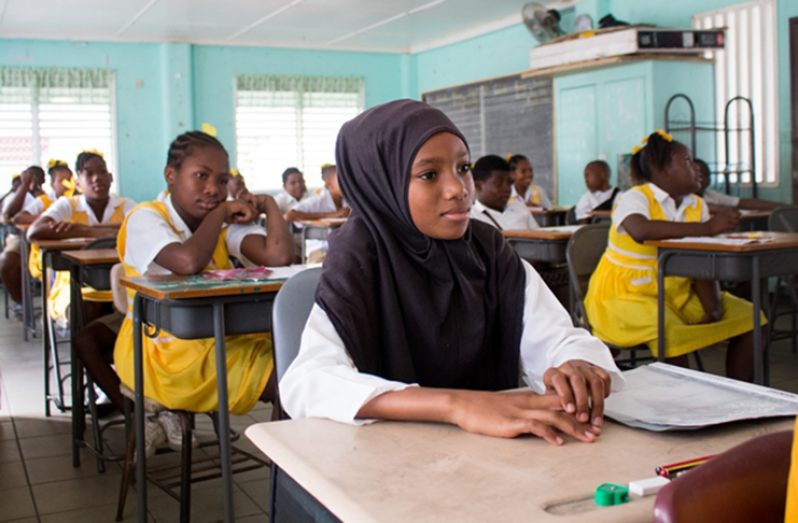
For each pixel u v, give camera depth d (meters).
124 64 8.27
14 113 7.86
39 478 2.35
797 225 3.65
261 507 2.09
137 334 1.75
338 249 1.03
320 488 0.64
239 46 8.75
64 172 5.88
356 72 9.38
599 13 6.68
